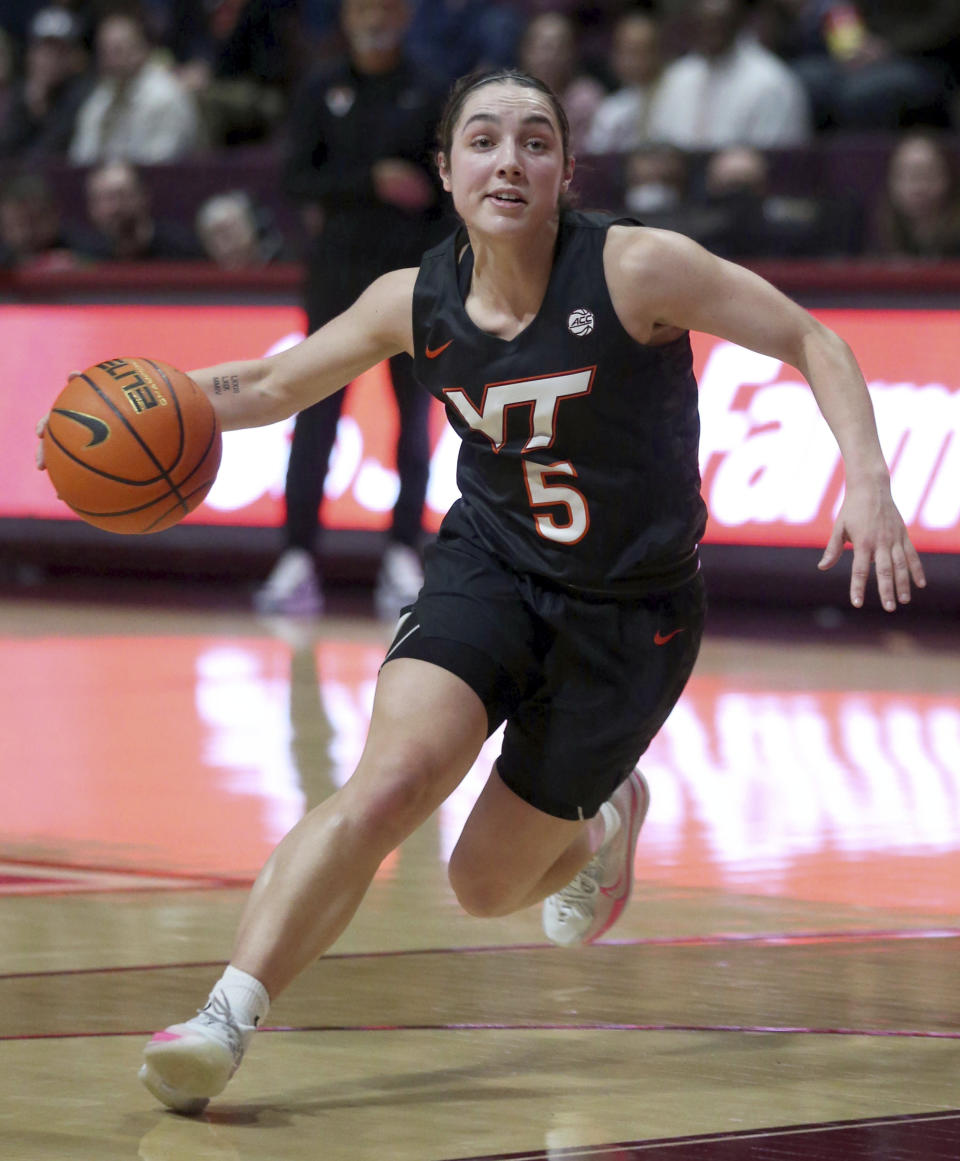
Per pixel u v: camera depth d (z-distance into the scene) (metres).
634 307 8.00
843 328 25.78
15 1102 7.30
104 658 22.19
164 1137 6.89
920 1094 7.42
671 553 8.37
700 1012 8.70
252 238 30.44
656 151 28.20
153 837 12.85
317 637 24.25
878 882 11.55
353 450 28.45
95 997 8.86
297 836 7.58
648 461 8.22
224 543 29.61
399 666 8.11
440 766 7.82
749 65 30.88
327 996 8.98
